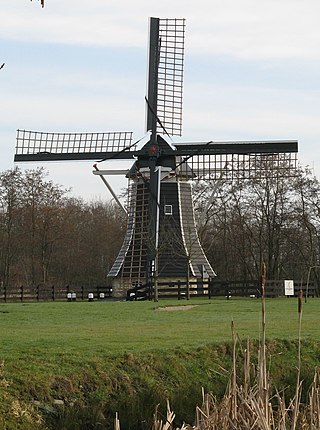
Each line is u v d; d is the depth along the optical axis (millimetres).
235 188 73562
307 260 73750
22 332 27516
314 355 25062
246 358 14531
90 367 21141
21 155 60688
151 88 59688
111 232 97688
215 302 47219
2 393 18828
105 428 18984
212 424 14219
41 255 83562
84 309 41594
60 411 19094
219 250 84125
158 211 58812
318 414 14273
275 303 45375
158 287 56656
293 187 72188
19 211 81312
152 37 60094
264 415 13641
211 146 59250
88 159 60438
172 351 23125
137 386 21016
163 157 59562
